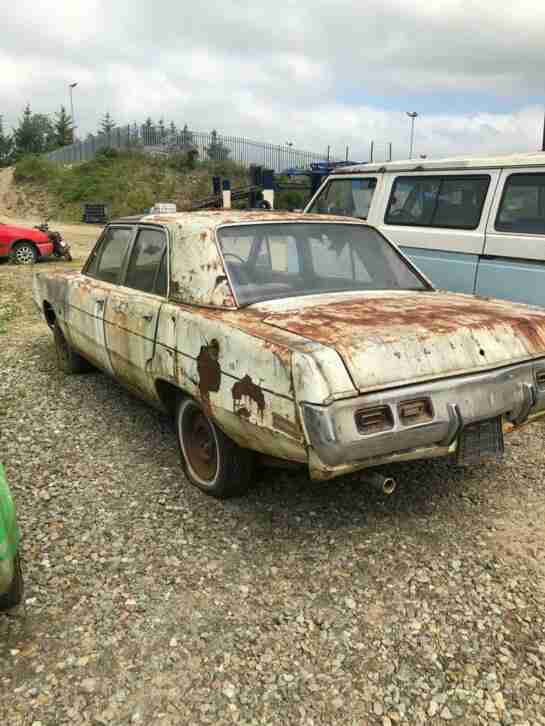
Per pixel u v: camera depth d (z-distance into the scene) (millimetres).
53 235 16438
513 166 5934
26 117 94750
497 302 3945
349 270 4207
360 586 2982
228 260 3795
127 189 42312
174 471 4195
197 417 3822
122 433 4848
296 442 2863
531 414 3395
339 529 3469
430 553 3238
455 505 3717
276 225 4133
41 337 8195
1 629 2734
